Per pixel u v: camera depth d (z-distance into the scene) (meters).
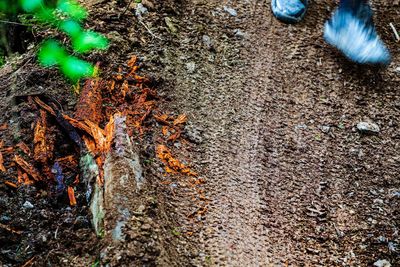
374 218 1.30
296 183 1.35
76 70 1.40
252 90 1.53
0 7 1.36
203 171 1.32
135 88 1.43
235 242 1.20
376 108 1.55
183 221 1.21
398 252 1.24
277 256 1.20
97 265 1.08
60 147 1.28
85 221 1.16
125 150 1.21
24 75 1.41
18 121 1.30
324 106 1.53
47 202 1.19
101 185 1.18
